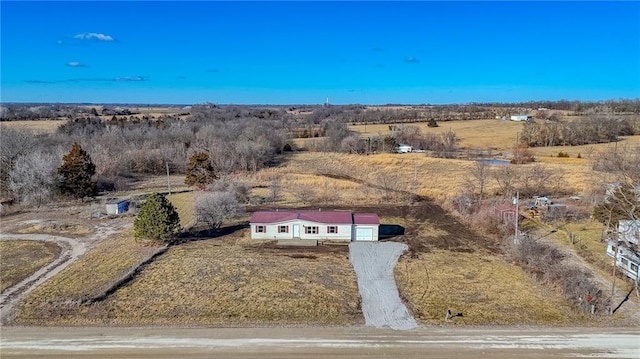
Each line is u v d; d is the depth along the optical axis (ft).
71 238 129.49
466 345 70.69
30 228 139.23
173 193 192.65
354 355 67.62
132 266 105.19
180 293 90.53
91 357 66.64
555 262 104.42
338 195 182.09
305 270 104.17
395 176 214.48
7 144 190.90
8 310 83.10
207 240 127.34
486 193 177.06
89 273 101.65
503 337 73.31
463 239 129.59
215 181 189.98
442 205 167.73
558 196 171.22
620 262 98.73
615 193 117.80
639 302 86.22
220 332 74.84
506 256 114.93
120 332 74.69
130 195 187.73
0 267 105.91
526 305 86.17
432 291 93.20
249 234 132.87
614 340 72.18
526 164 227.20
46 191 169.48
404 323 78.89
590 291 87.25
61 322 78.28
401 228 140.26
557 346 70.33
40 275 100.78
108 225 142.92
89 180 176.86
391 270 105.29
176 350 68.80
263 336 73.51
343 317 81.20
